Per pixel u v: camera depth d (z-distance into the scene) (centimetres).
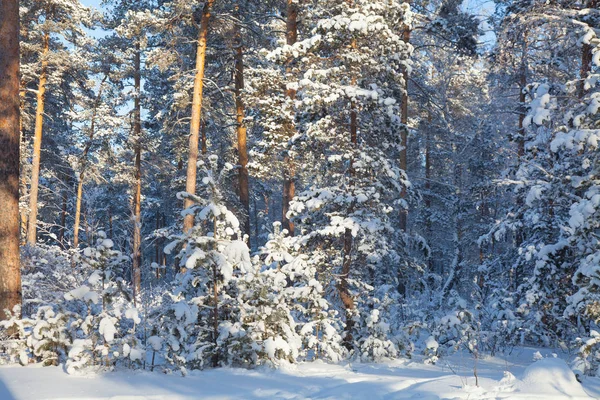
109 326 703
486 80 2075
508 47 1532
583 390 579
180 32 1772
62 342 756
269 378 730
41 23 2320
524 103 1761
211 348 829
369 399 583
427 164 2800
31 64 2308
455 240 2339
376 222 1060
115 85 2548
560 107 1102
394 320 1340
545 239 1261
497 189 2152
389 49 1090
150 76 2569
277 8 2041
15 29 900
